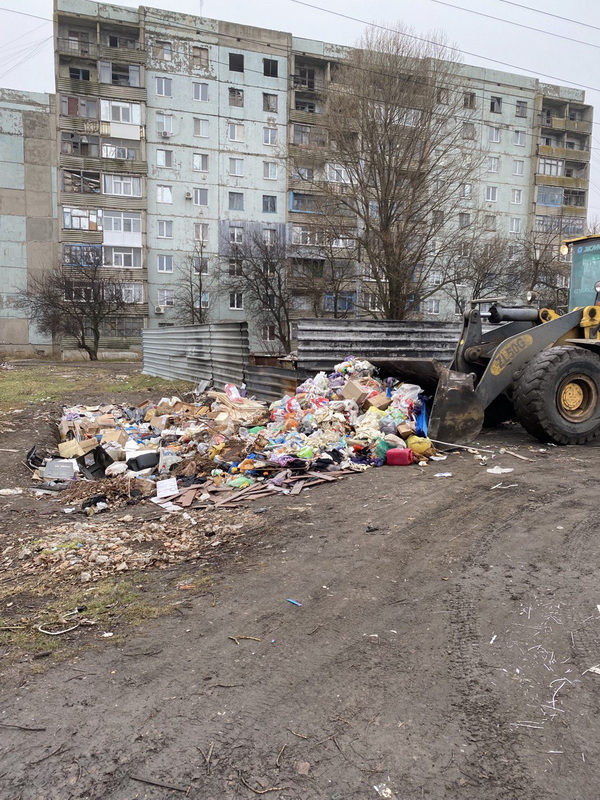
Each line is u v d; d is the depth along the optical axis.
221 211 41.81
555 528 4.63
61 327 39.12
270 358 12.98
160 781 2.16
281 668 2.87
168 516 5.51
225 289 40.59
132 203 40.12
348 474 6.78
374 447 7.43
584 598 3.46
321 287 34.34
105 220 39.91
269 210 42.66
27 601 3.72
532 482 5.95
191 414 10.63
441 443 7.71
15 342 42.94
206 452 7.96
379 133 21.44
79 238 39.56
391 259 21.98
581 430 7.82
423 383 9.23
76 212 39.31
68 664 2.95
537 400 7.62
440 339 12.22
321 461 6.98
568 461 6.89
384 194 21.77
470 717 2.47
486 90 44.94
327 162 24.62
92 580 4.03
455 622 3.27
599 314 8.12
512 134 46.47
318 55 42.41
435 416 7.73
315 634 3.19
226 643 3.12
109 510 5.88
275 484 6.39
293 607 3.51
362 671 2.82
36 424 10.31
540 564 3.98
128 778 2.18
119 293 39.09
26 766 2.25
